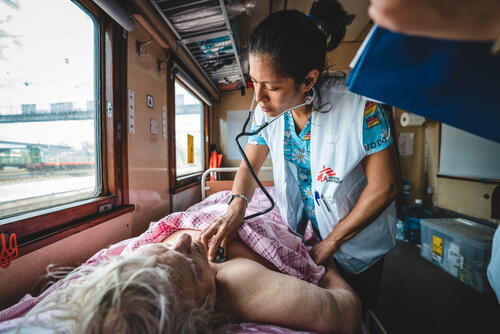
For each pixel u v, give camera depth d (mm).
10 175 776
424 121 2920
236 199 876
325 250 811
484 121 314
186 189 2322
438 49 266
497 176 2139
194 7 1497
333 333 537
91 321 352
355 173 867
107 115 1194
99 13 1129
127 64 1324
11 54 768
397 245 2488
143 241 787
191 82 2320
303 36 600
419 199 2824
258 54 599
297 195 1049
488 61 251
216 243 669
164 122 1816
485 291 1630
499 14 158
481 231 1904
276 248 736
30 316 461
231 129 3510
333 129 781
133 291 381
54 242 834
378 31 280
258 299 541
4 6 745
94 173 1171
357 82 329
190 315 448
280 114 775
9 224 709
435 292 1670
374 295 1019
